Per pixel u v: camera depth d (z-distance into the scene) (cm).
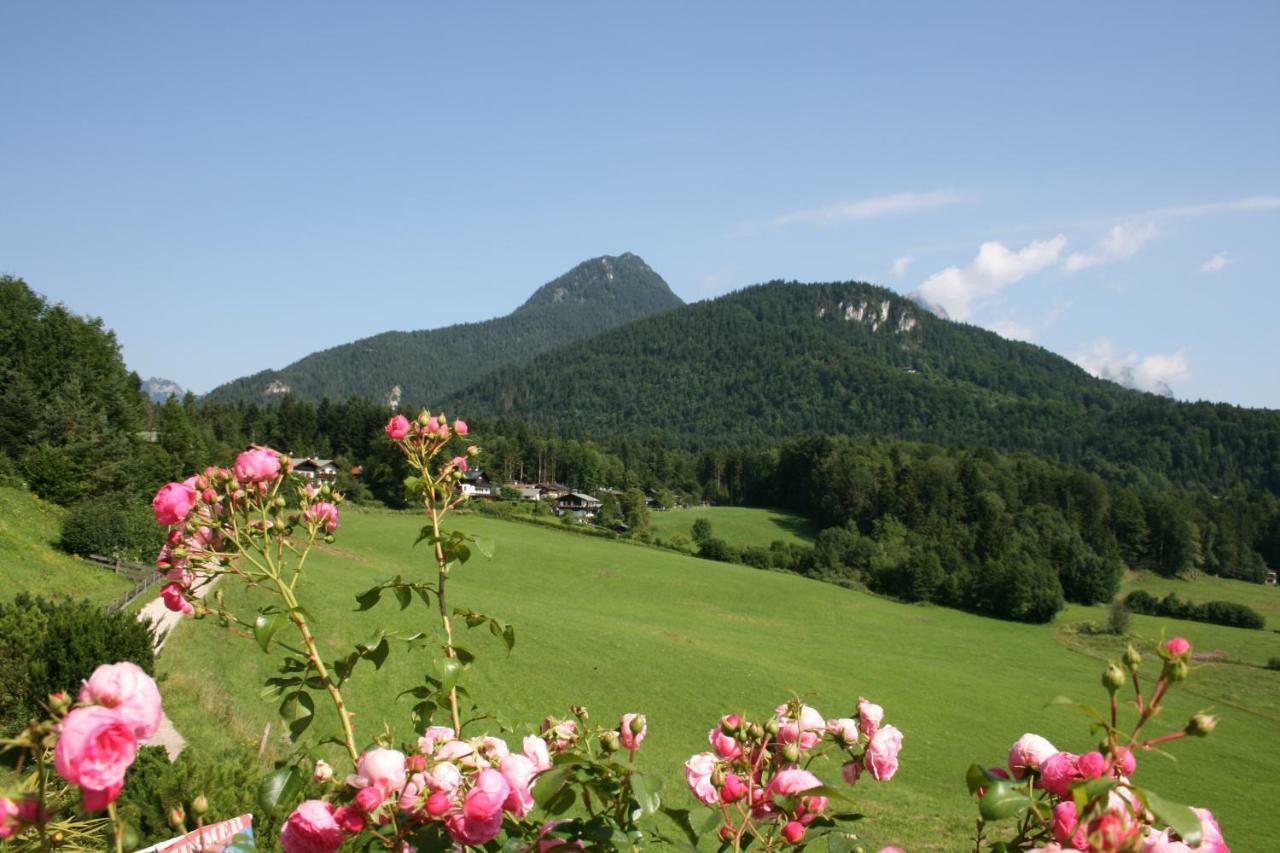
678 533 8994
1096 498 8806
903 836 1766
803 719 257
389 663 2442
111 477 3722
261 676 1962
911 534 8350
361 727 1914
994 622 6362
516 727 290
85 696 157
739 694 3266
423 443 308
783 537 9200
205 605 272
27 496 3259
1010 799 174
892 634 5578
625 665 3394
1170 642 161
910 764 2692
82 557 2817
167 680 1520
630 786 225
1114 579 7306
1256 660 5341
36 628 1002
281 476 290
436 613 3475
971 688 4031
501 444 11512
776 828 239
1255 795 2728
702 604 5753
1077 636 6022
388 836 204
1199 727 154
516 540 6844
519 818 225
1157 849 161
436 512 308
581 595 5516
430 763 214
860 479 9131
